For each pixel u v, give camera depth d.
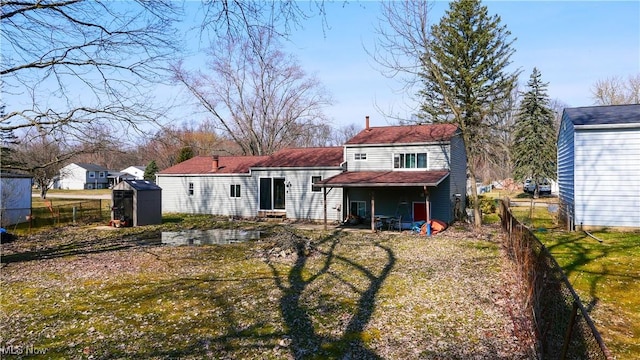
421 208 21.50
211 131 39.19
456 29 28.72
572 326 4.32
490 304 8.26
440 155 21.25
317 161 24.61
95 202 27.16
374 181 19.55
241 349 6.38
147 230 20.91
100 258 13.52
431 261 12.52
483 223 21.98
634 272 10.25
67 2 9.34
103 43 9.97
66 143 10.70
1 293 9.55
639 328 7.02
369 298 8.85
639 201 15.68
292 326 7.30
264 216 25.83
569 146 18.16
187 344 6.58
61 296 9.28
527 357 5.87
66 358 6.12
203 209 28.23
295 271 11.45
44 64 9.80
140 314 8.03
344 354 6.16
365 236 18.03
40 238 18.23
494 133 30.95
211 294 9.26
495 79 28.84
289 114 42.03
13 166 11.65
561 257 11.92
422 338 6.68
